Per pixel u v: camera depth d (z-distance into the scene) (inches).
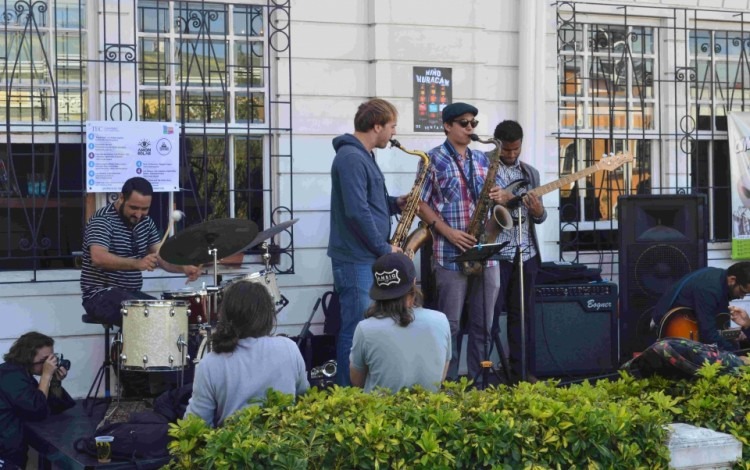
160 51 261.4
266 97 269.1
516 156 262.7
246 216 269.1
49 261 251.8
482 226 246.4
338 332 261.1
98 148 250.2
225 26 266.2
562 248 298.5
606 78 306.8
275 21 268.2
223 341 161.8
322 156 273.0
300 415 148.7
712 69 316.8
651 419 155.2
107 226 231.8
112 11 253.8
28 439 222.4
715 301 234.2
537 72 291.6
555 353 265.9
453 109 248.7
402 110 278.1
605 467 150.6
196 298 214.4
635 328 275.3
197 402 161.6
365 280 225.8
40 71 251.1
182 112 261.7
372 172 226.4
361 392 158.9
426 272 265.6
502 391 168.7
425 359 170.7
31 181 250.2
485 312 237.6
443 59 282.0
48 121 251.8
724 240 316.8
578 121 304.3
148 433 189.6
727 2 316.2
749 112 314.8
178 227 261.7
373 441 141.6
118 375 225.8
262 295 164.4
